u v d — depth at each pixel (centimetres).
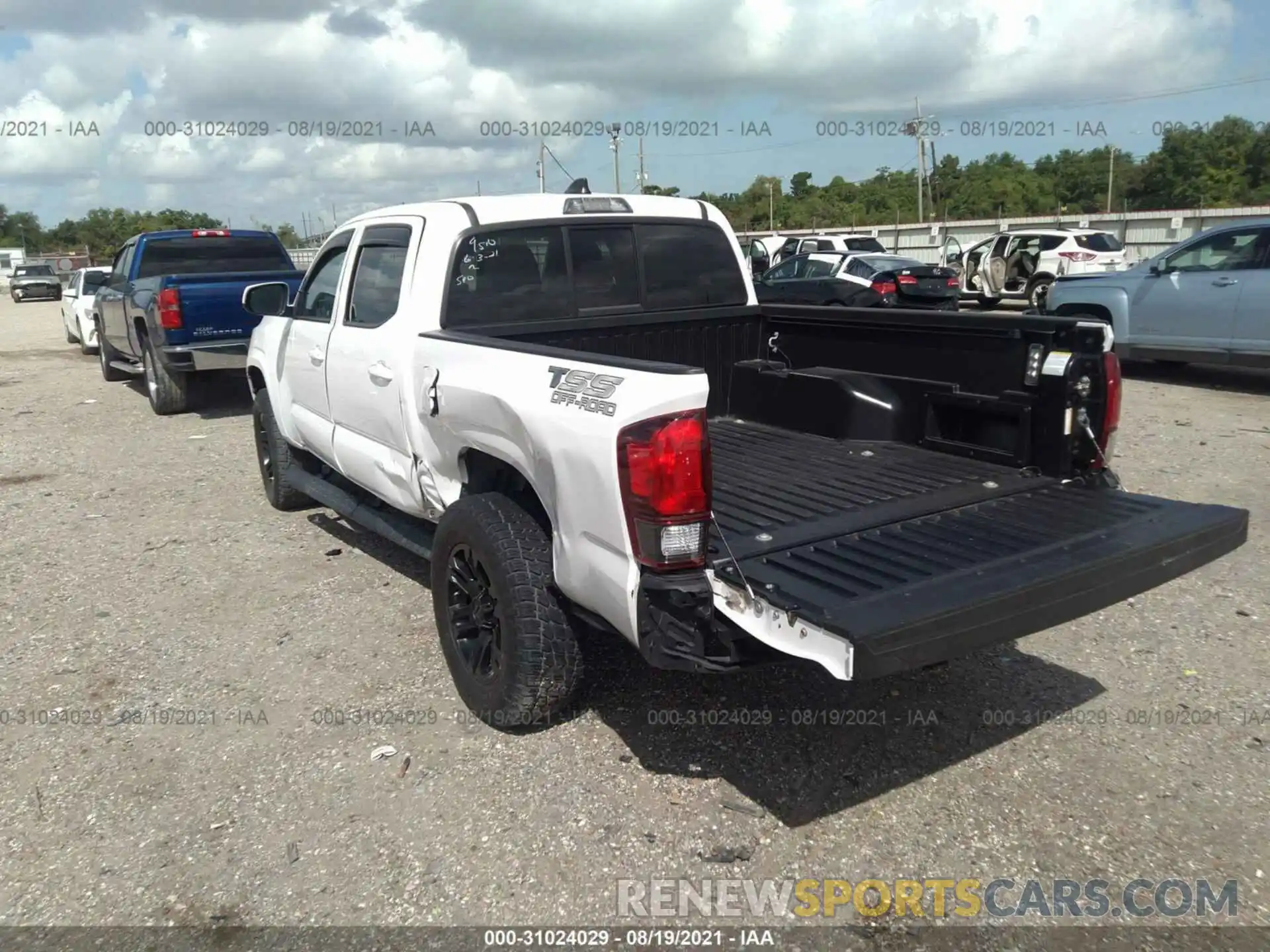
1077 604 307
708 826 328
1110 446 398
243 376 1274
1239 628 468
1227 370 1240
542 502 353
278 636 483
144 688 432
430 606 515
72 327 1975
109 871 313
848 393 476
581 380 326
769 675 427
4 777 366
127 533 658
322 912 293
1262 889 295
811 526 349
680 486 295
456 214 446
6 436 1005
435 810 339
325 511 702
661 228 508
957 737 378
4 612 523
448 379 396
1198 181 6562
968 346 432
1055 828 324
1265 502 655
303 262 2180
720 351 532
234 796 350
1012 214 6931
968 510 369
